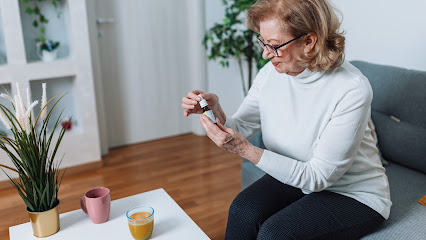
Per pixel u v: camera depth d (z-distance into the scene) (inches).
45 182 49.7
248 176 78.7
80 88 106.5
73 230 51.6
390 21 84.4
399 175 67.4
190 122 143.0
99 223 53.0
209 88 138.4
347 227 51.3
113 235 50.3
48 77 102.4
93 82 108.0
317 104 53.7
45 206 49.8
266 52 51.1
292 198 58.2
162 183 103.8
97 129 111.1
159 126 137.7
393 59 85.7
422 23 78.4
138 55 128.0
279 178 52.7
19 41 97.3
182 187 101.3
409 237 51.0
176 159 119.6
